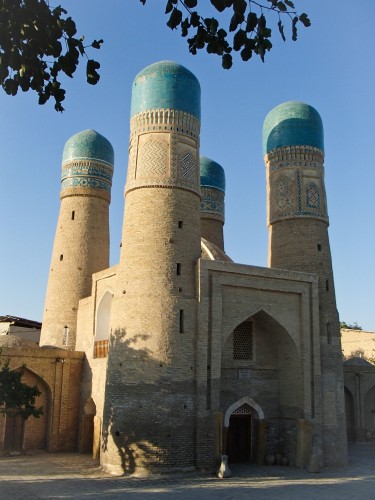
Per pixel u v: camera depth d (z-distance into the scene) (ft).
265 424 72.95
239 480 60.03
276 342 75.82
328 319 78.18
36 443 79.10
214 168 105.29
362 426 109.29
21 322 109.91
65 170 99.09
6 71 20.03
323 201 84.12
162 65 74.13
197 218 71.41
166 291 65.41
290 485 57.93
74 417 82.17
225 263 69.82
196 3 19.52
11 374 58.54
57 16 19.86
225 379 71.36
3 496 49.60
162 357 63.00
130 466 60.64
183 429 62.13
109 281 81.00
